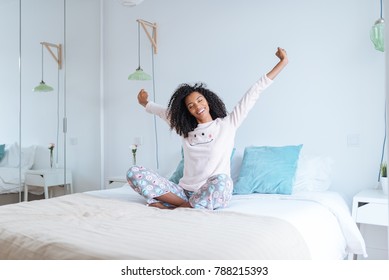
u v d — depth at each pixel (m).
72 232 1.20
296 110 2.59
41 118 3.30
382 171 2.08
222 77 2.93
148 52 3.35
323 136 2.49
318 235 1.50
